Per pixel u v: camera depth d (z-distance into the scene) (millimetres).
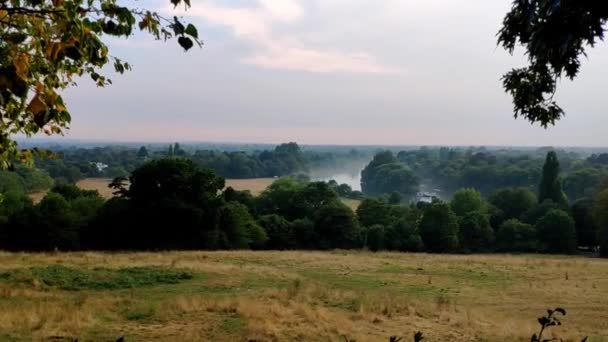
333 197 64750
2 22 2545
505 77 4484
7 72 2230
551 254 58281
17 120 3680
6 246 42000
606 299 19203
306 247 54938
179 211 43094
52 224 42219
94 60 2842
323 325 12117
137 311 12875
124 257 26469
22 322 10945
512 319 14609
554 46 3342
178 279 19656
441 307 15789
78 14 2824
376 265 28484
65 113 3303
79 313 11945
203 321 12016
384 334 11852
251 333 10984
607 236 56938
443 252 57406
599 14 2824
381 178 153750
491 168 139625
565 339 12078
